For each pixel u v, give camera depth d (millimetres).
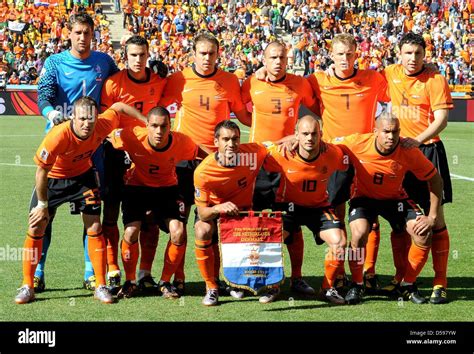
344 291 8234
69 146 7422
